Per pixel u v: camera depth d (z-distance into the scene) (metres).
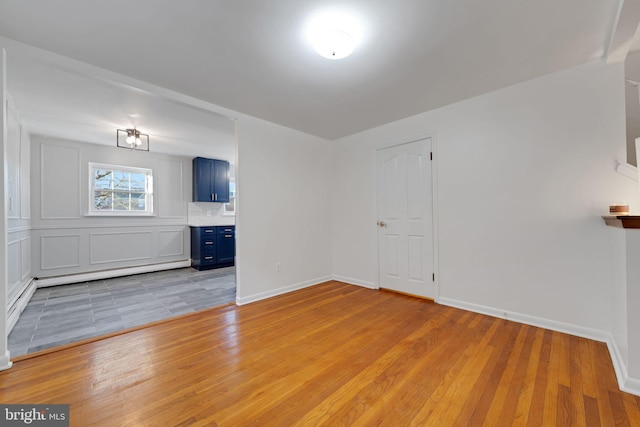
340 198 4.09
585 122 2.14
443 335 2.21
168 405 1.42
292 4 1.48
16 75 2.22
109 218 4.46
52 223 3.95
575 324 2.18
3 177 1.76
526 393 1.49
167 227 5.11
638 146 1.76
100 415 1.34
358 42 1.81
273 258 3.38
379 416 1.34
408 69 2.16
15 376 1.66
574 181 2.19
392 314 2.69
